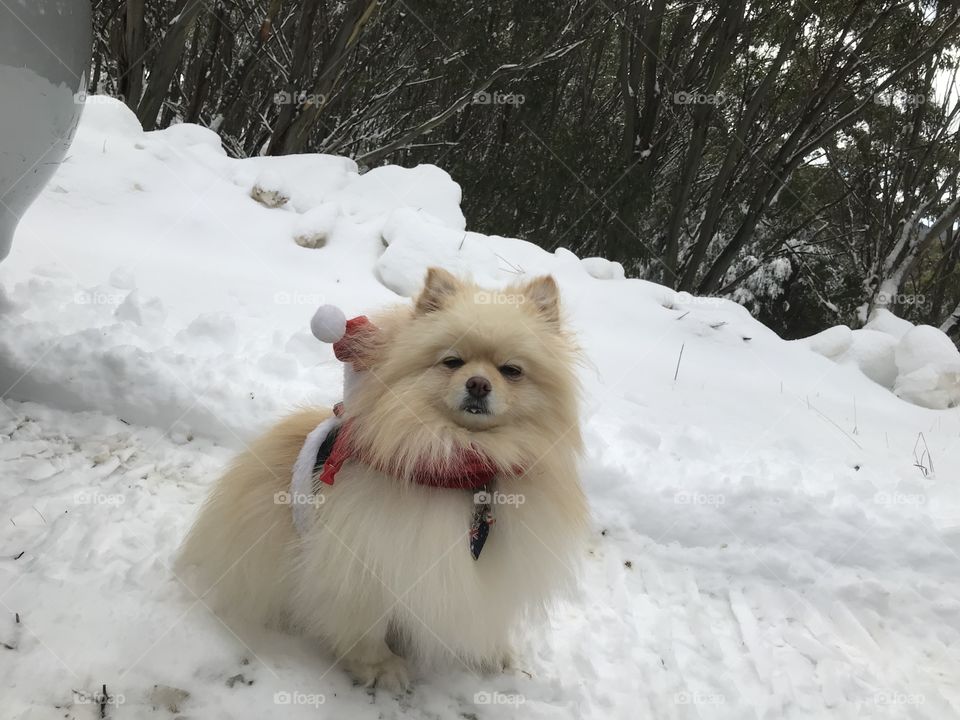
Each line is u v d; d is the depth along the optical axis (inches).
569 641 29.7
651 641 30.3
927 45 150.3
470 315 23.5
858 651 31.5
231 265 61.6
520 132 158.6
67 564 27.4
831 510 39.4
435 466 22.6
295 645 26.1
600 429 46.1
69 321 44.6
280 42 127.0
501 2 133.0
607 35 162.7
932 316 238.4
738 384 63.8
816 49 155.9
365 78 150.5
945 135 179.3
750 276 191.9
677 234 158.2
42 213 60.0
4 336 40.6
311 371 45.4
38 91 34.7
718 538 38.1
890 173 189.9
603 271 83.6
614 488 39.6
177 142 82.6
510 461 23.1
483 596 23.9
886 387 77.4
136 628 24.9
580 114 177.3
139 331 44.7
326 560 23.5
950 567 37.0
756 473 42.9
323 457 24.5
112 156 70.7
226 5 132.0
